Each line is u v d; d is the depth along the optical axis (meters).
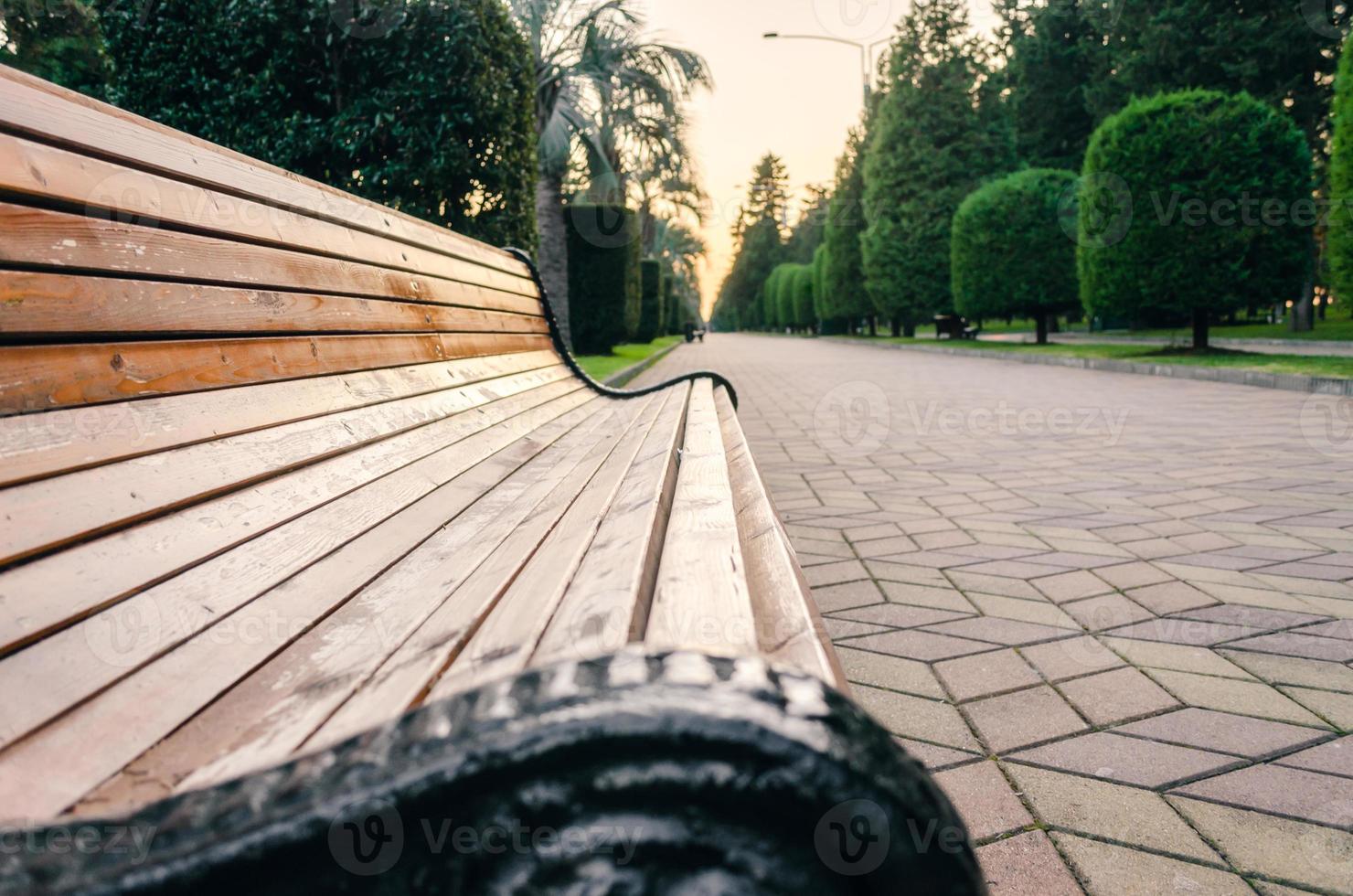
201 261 1.31
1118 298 14.69
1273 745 1.93
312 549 1.28
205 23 5.30
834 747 0.54
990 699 2.20
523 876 0.54
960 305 23.36
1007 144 31.58
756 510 1.55
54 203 1.02
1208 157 13.48
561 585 0.99
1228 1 24.27
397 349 2.14
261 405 1.40
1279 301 14.04
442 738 0.56
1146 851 1.55
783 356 25.03
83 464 0.97
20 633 0.79
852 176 44.81
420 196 6.15
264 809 0.56
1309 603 2.87
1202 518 4.08
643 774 0.54
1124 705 2.15
